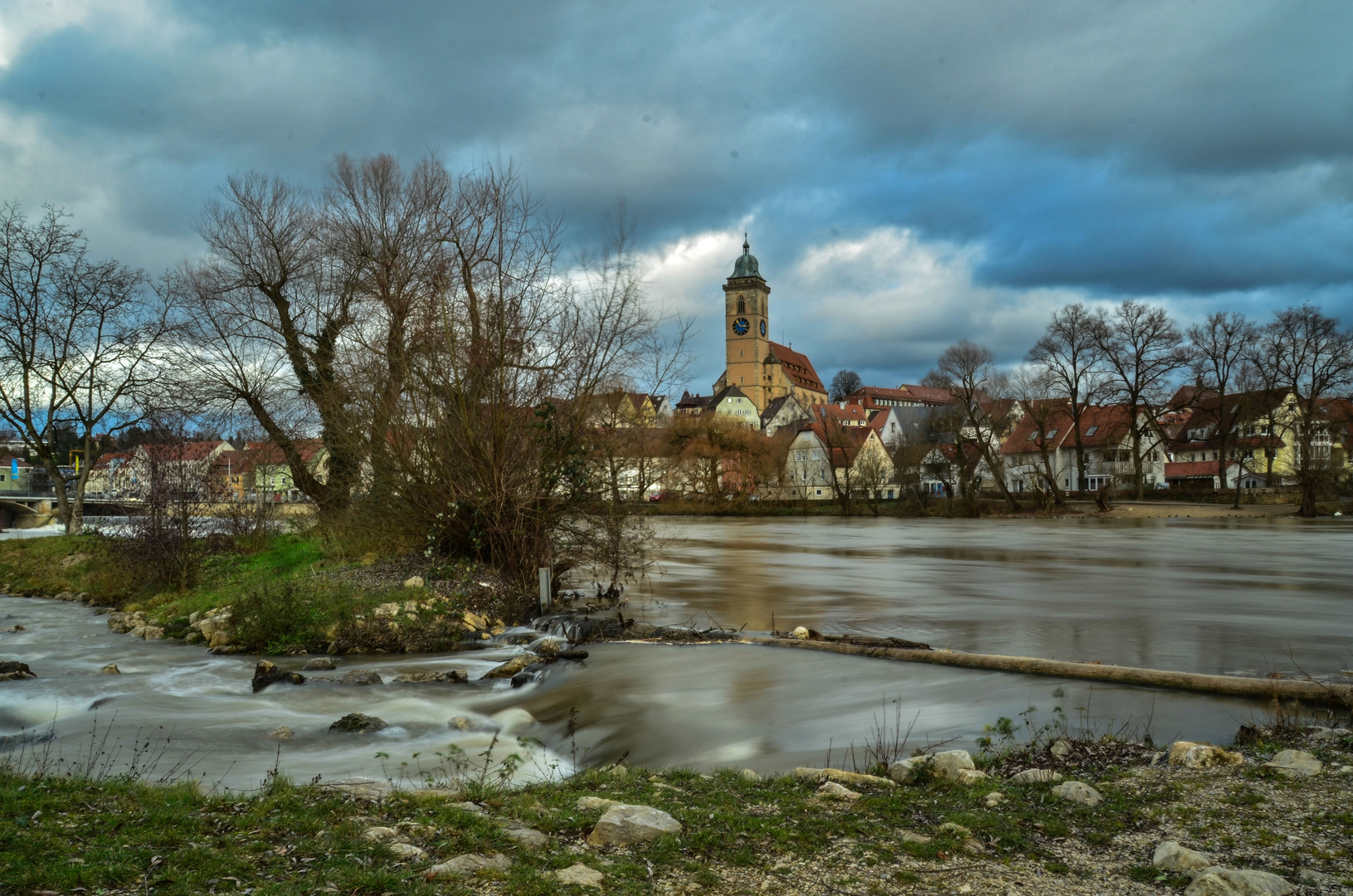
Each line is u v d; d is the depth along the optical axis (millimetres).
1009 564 31375
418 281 20750
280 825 5367
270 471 29047
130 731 9961
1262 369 76312
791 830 5469
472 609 17516
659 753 8836
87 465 33438
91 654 15664
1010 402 83625
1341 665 12664
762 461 81188
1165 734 8680
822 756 8352
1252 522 63219
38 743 9391
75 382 32281
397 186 26141
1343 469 75438
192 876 4355
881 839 5348
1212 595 21938
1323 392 73312
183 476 22531
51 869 4281
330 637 15672
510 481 19391
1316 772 6785
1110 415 101438
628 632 16172
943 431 83000
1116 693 10711
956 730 9086
